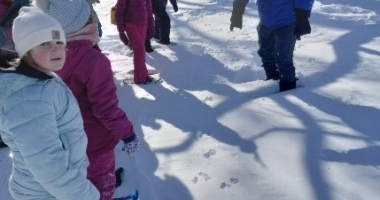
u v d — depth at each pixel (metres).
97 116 2.55
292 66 4.65
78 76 2.49
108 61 2.56
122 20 5.14
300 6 4.27
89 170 2.75
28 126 1.84
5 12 3.99
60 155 1.90
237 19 4.96
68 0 2.43
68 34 2.44
